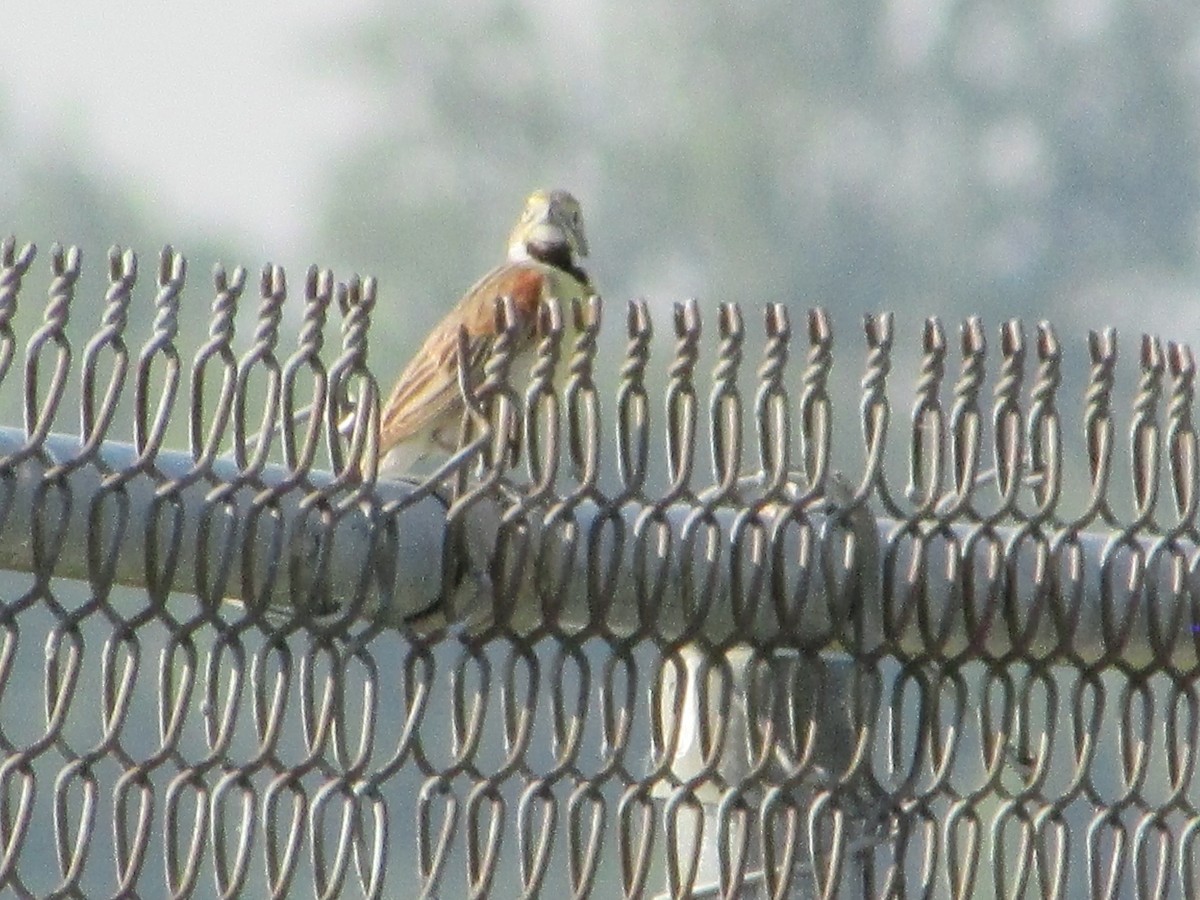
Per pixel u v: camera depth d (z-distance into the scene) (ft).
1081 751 20.76
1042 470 20.57
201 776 18.03
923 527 20.17
